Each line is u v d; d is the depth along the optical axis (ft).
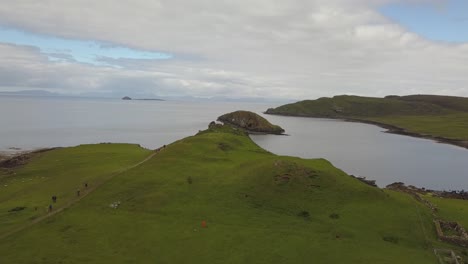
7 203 182.91
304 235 140.36
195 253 124.16
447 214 183.42
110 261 118.62
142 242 131.64
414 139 645.92
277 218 154.92
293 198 171.73
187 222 147.95
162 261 119.44
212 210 158.92
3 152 415.23
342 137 645.51
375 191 182.19
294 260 121.39
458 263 125.29
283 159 207.21
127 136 591.37
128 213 156.25
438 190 306.76
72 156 296.30
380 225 153.17
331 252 127.65
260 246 129.80
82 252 124.36
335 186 182.91
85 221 149.18
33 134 591.37
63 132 628.69
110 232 139.33
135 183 185.57
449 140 622.54
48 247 127.75
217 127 391.65
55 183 215.51
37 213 161.58
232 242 132.16
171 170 203.31
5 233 141.28
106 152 305.94
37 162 290.56
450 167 402.72
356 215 160.25
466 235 150.51
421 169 387.75
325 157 437.99
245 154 248.52
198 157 228.63
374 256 126.11
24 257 120.78
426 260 127.13
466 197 261.03
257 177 187.01
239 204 165.17
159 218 151.43
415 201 190.29
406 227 153.17
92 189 185.47
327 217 157.58
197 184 184.55
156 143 517.55
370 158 442.09
